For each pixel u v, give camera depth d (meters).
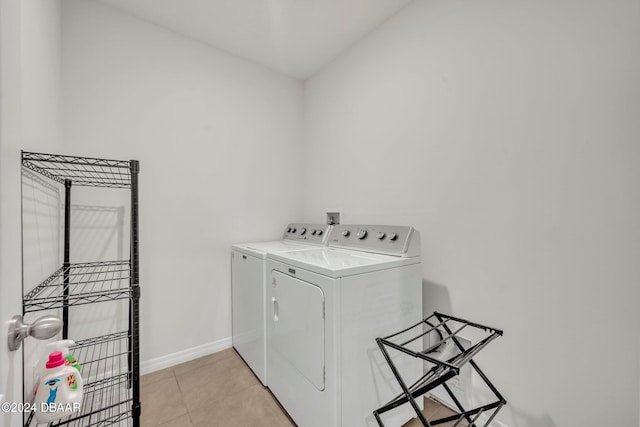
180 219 1.99
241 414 1.47
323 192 2.48
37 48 1.18
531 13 1.19
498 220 1.32
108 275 1.71
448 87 1.52
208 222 2.12
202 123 2.09
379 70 1.94
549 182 1.16
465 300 1.45
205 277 2.10
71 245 1.60
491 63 1.33
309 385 1.27
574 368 1.10
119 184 1.73
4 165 0.54
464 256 1.46
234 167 2.26
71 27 1.59
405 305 1.40
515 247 1.26
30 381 0.94
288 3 1.72
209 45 2.13
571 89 1.09
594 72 1.04
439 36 1.56
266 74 2.46
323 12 1.80
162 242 1.92
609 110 1.00
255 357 1.80
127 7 1.74
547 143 1.16
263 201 2.44
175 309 1.97
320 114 2.51
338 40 2.10
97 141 1.67
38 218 1.12
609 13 1.00
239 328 2.05
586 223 1.06
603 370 1.03
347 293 1.16
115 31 1.73
